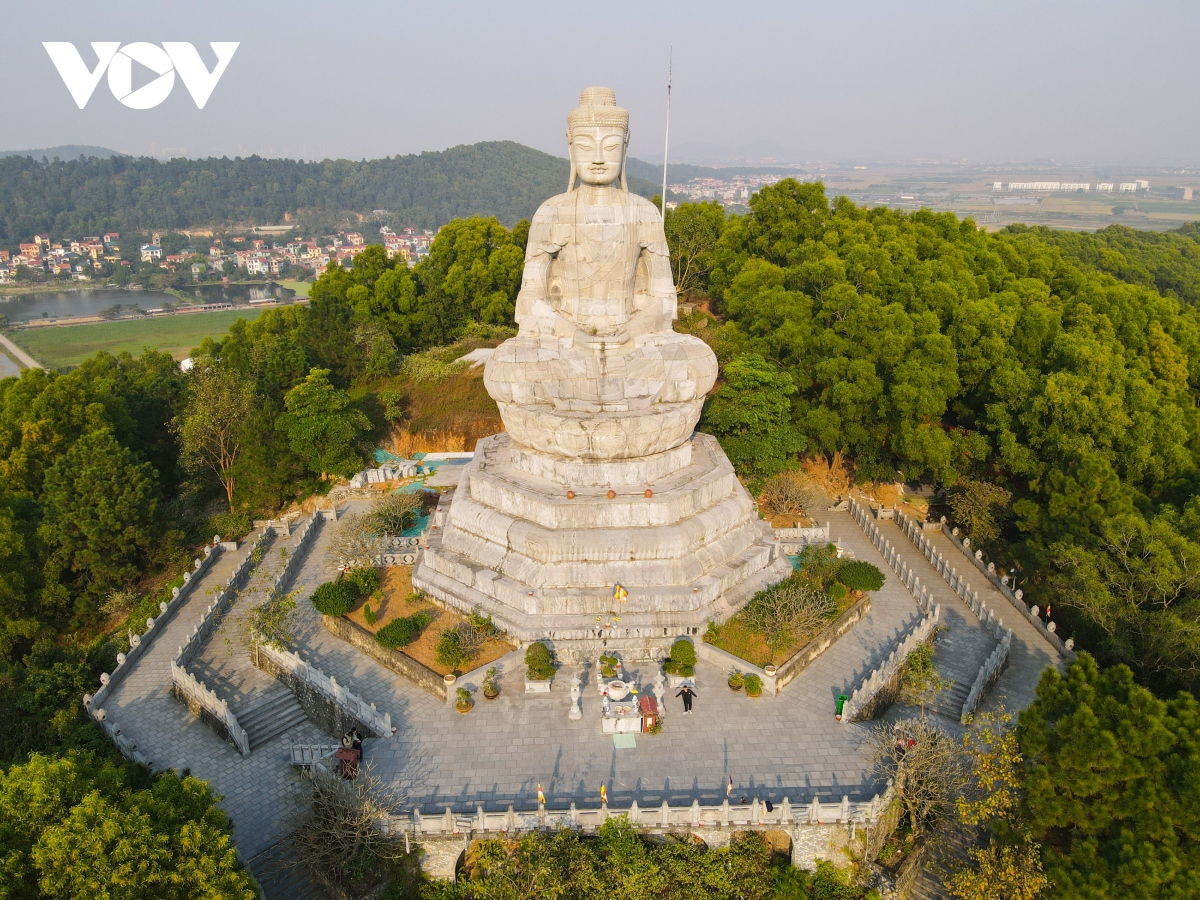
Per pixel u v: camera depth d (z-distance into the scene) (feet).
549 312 107.76
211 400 161.79
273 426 156.04
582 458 101.91
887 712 95.45
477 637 96.53
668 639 96.84
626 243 107.14
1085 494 121.90
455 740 84.17
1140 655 99.86
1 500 135.95
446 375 183.01
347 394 175.52
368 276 226.38
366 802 70.64
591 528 98.63
